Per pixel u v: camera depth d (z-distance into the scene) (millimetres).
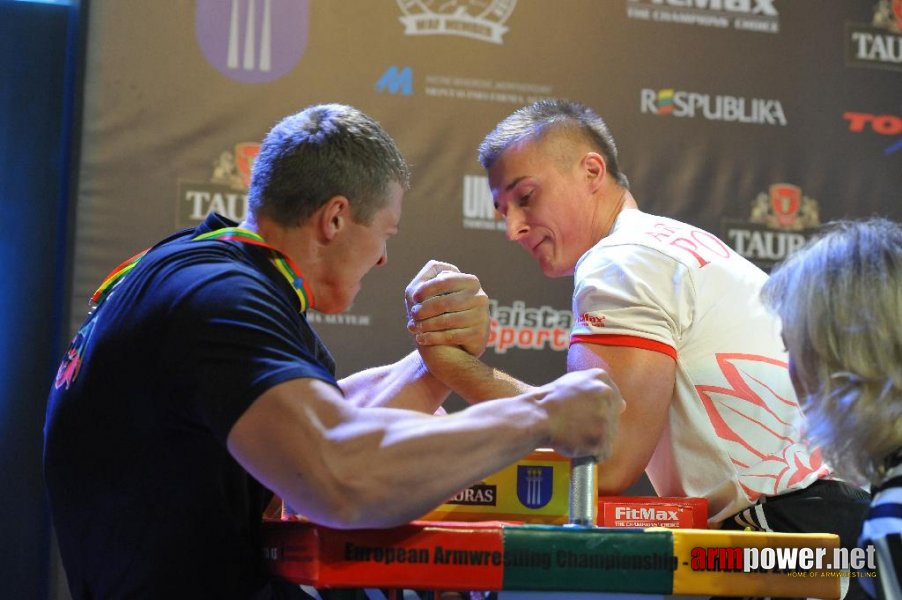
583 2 3527
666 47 3551
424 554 1169
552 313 3395
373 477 1155
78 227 3141
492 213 3402
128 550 1328
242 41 3299
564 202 2068
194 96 3250
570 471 1317
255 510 1396
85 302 3123
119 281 1515
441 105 3410
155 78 3232
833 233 1332
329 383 1221
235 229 1464
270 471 1170
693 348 1775
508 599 1188
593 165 2082
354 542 1166
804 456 1741
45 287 3285
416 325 1673
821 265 1283
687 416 1758
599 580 1179
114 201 3170
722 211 3521
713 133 3543
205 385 1214
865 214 3586
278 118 3295
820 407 1239
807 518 1690
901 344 1217
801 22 3625
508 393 1617
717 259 1834
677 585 1189
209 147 3246
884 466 1221
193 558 1314
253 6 3312
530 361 3373
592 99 3496
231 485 1329
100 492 1329
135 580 1330
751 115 3570
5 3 3332
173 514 1305
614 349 1736
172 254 1394
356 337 3277
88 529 1355
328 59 3352
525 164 2074
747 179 3543
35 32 3346
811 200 3564
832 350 1236
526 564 1172
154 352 1278
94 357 1339
